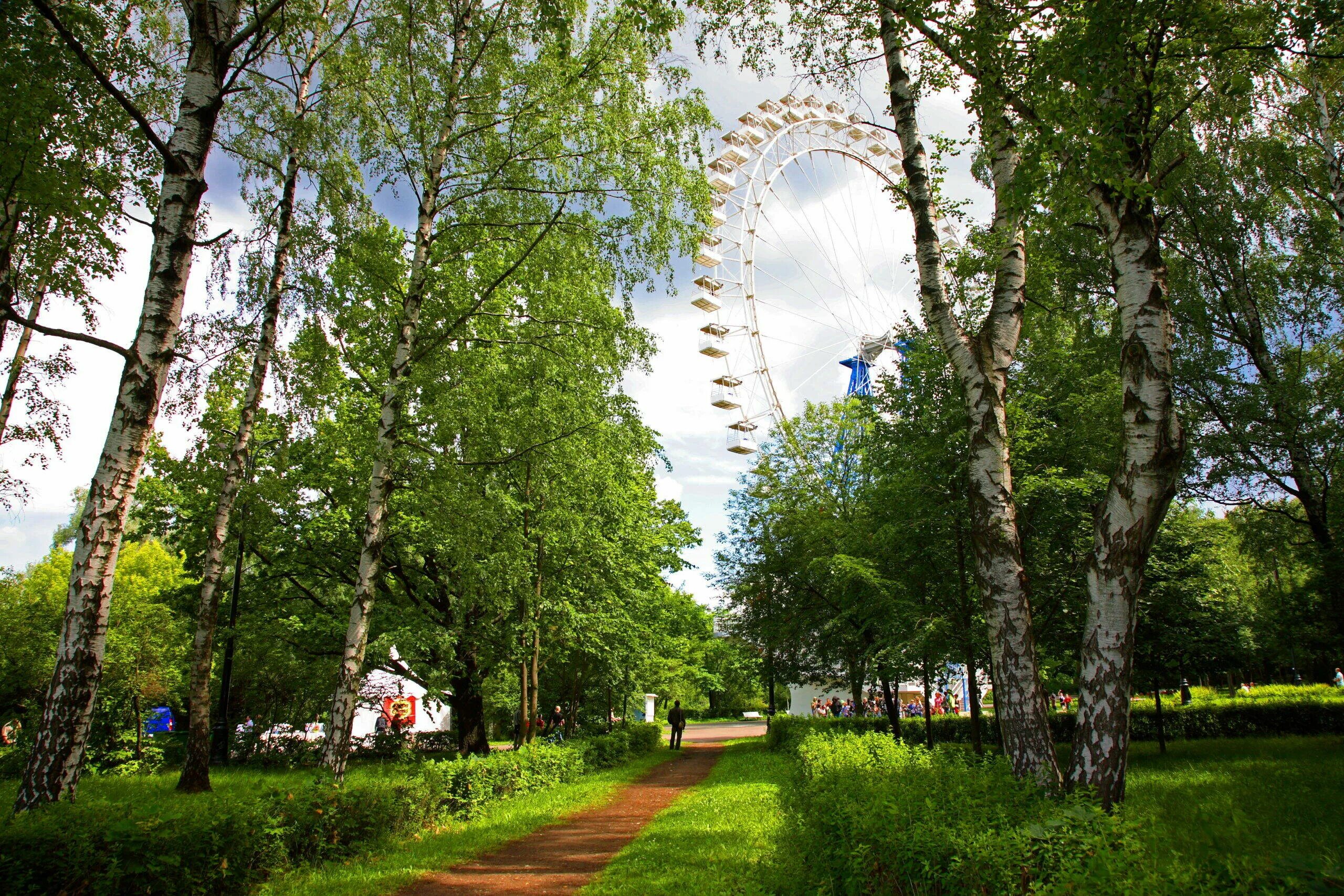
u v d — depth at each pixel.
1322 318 19.45
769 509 27.70
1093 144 6.51
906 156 9.02
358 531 19.00
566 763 17.75
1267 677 43.41
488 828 11.51
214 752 19.33
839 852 5.68
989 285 12.25
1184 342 19.64
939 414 15.64
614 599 22.34
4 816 8.64
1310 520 19.55
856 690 27.03
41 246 10.20
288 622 19.78
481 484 13.14
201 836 6.78
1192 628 18.53
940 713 33.31
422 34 12.64
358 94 12.60
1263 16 7.14
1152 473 6.65
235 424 17.61
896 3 7.93
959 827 4.71
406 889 8.11
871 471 21.20
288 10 11.86
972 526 7.81
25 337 13.37
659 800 15.66
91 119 9.88
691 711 76.69
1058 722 24.73
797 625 26.30
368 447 17.30
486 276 15.17
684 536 29.42
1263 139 17.69
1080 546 16.08
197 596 22.19
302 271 13.73
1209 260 19.94
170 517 21.58
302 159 13.09
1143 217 7.20
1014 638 7.27
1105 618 6.64
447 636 17.86
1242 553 23.27
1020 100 7.74
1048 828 4.25
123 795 11.52
